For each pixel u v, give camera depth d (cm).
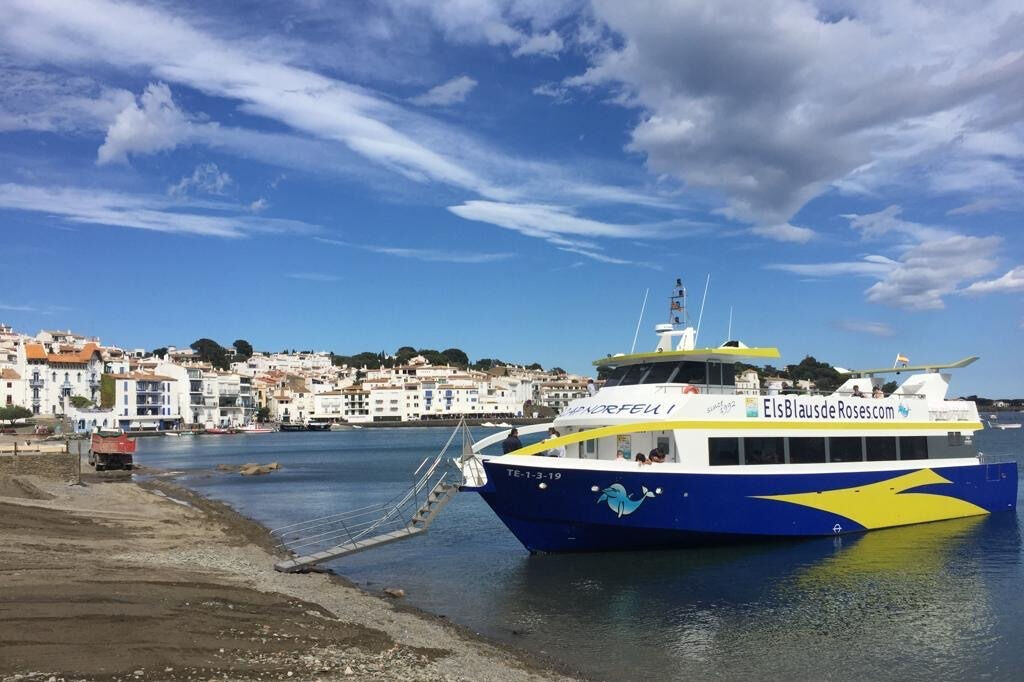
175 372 17550
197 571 1991
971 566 2309
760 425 2462
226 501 4491
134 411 16262
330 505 4253
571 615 1848
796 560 2356
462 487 2319
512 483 2223
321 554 2208
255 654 1269
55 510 3145
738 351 2458
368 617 1692
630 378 2547
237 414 18950
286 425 19500
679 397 2359
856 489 2666
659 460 2300
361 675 1226
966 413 3148
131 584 1661
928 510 2897
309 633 1441
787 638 1683
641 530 2305
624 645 1634
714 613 1859
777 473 2458
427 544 2836
